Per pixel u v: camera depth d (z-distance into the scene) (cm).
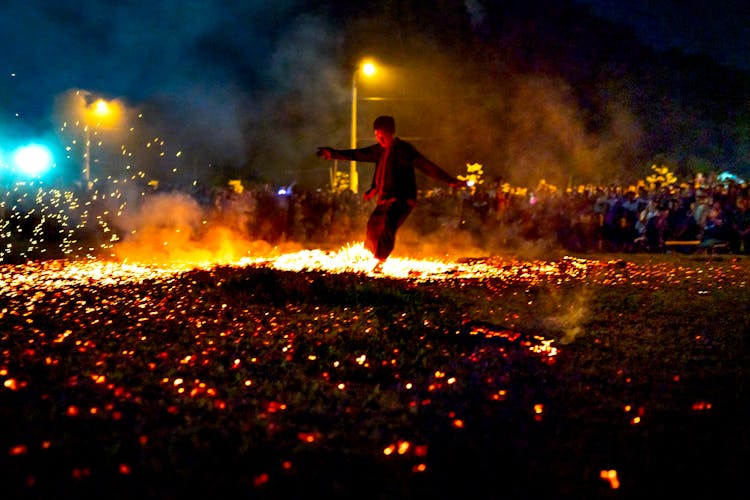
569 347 704
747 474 414
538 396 541
